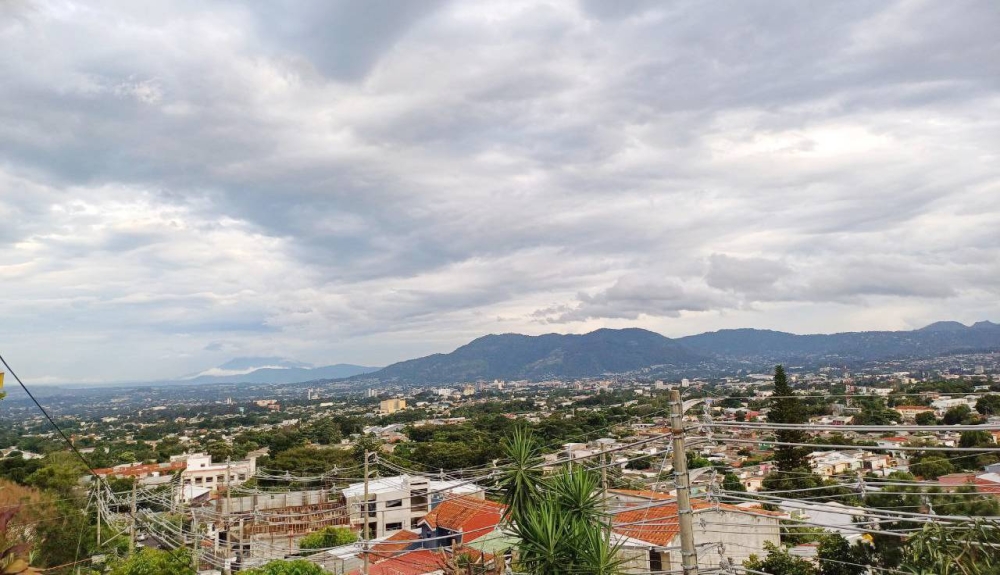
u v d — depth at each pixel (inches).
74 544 1337.4
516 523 685.3
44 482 1649.9
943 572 548.1
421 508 2097.7
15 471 1755.7
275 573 1233.4
